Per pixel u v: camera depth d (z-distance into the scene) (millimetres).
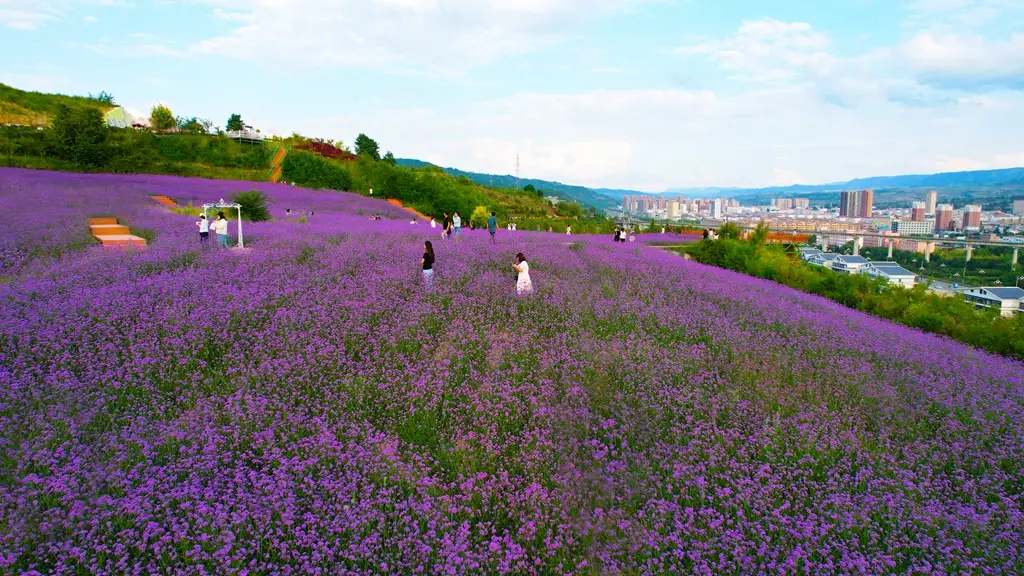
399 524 6648
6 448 7012
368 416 9047
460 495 7277
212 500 6695
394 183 73875
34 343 9984
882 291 27047
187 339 10703
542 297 16422
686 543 6711
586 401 9836
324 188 65875
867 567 6488
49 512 6074
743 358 12719
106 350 9984
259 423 8266
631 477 7883
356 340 11867
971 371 14070
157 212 29219
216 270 16281
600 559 6363
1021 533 7266
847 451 9062
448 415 9273
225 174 61969
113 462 7023
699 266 29969
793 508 7504
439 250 23094
